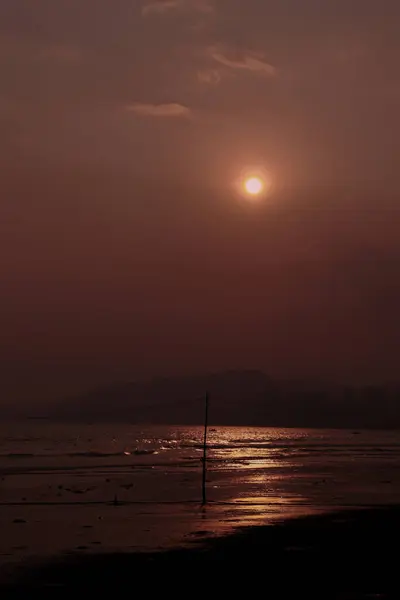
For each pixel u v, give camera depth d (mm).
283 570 35438
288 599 30734
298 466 102125
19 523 49438
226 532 45000
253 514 53031
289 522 48750
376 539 42656
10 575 34594
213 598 30922
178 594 31531
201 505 59000
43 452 140250
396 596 31109
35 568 35875
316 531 45156
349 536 43531
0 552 39531
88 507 58094
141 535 44281
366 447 165500
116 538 43406
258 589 32188
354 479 81750
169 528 46812
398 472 91625
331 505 58719
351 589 32219
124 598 30922
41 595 31438
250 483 76875
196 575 34531
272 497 64375
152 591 31969
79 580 33781
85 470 95812
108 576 34375
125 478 83500
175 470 95125
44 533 45438
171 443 182000
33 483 78125
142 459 118188
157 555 38531
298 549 39938
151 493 67875
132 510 56031
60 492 69125
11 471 94375
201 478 82938
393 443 192250
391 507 57438
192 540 42500
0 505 59531
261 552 39156
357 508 56812
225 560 37406
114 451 143375
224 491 69500
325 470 94750
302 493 67562
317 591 31891
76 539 43281
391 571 35375
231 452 139875
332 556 38344
